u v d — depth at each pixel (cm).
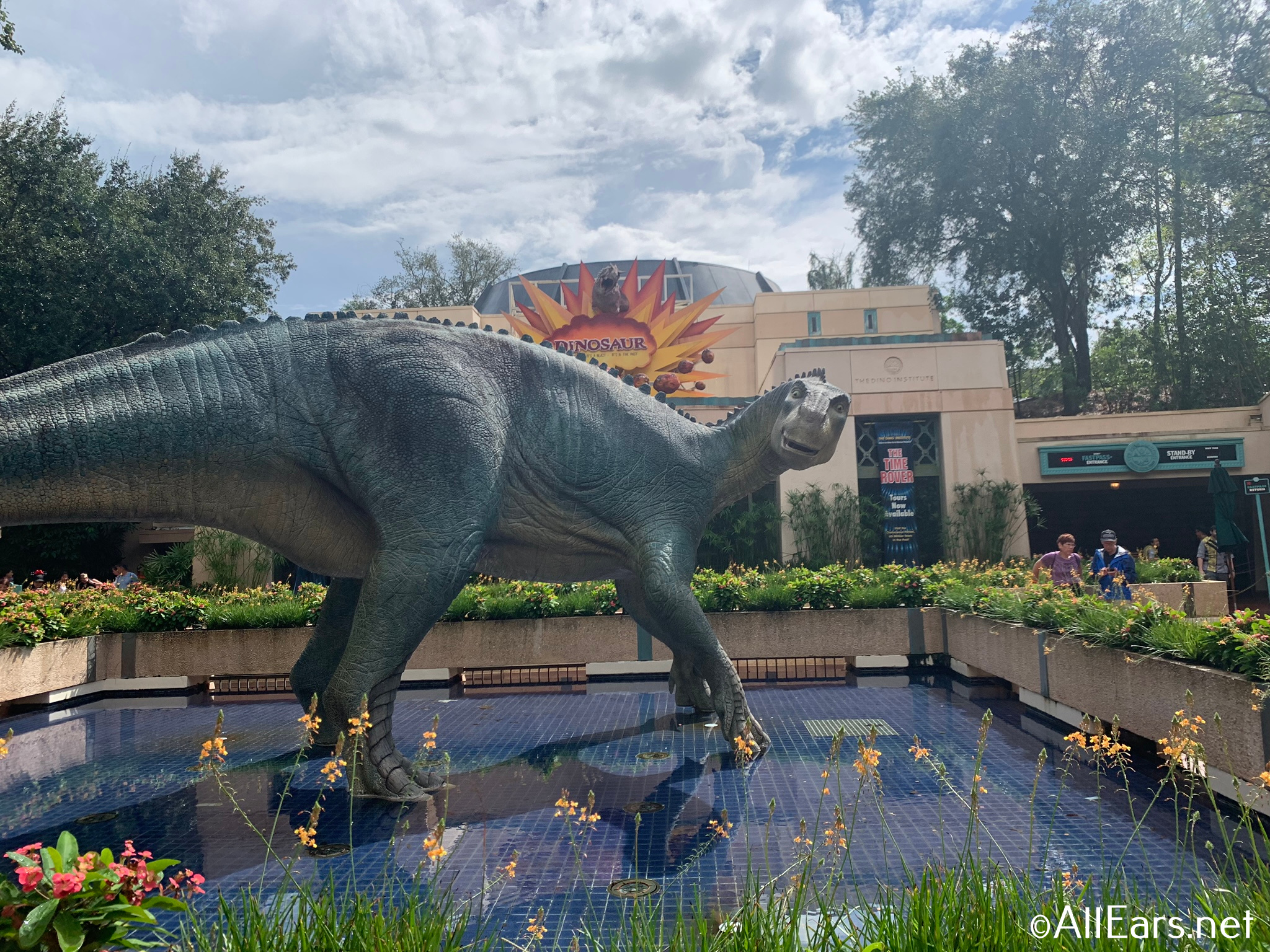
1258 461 1864
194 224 2255
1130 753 599
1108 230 2777
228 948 277
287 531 586
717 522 1739
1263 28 2450
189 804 546
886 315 2414
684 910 367
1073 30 2709
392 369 565
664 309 2147
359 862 437
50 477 502
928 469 1788
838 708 792
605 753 649
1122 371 3369
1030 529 2347
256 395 552
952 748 636
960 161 2872
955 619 958
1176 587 1254
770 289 3566
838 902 364
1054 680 711
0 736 770
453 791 560
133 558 2316
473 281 4062
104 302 2017
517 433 622
